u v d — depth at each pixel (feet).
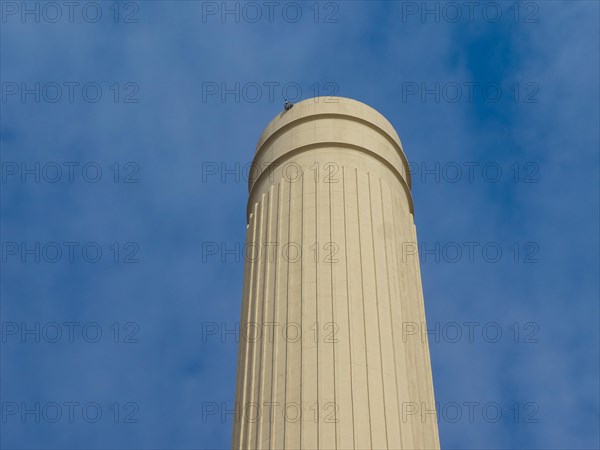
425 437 212.02
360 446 198.49
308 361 213.25
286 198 251.19
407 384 215.92
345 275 229.25
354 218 242.78
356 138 263.90
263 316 228.63
